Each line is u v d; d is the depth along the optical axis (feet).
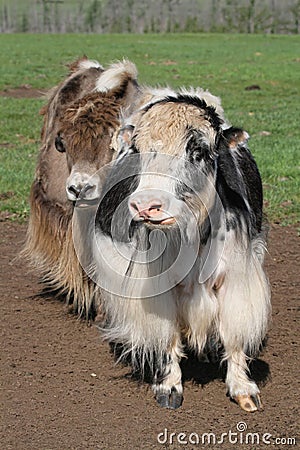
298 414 18.17
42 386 19.72
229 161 18.45
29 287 27.89
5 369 20.74
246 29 272.92
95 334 23.45
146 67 112.57
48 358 21.58
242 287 18.19
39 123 64.80
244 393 18.58
